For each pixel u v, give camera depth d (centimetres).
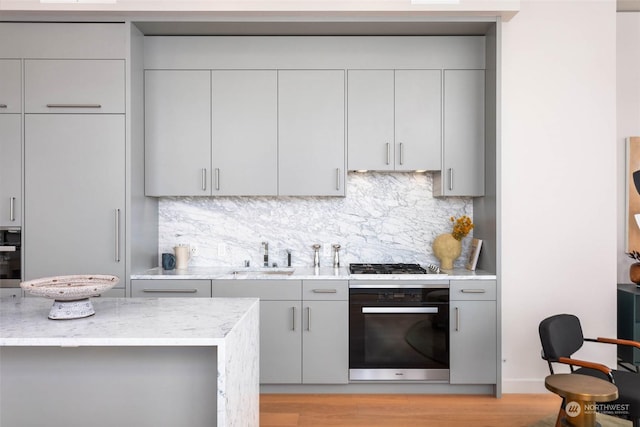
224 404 150
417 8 290
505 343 323
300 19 300
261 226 362
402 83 325
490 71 313
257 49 326
